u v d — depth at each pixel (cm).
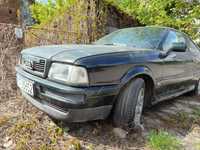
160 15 909
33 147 220
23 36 495
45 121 273
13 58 435
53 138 238
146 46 314
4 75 398
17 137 238
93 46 281
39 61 238
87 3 655
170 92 348
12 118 279
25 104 321
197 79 460
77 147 224
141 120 298
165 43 328
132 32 362
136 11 917
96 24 664
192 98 466
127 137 252
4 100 338
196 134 281
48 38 615
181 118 327
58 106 220
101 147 231
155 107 376
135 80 258
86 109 212
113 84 229
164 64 301
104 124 271
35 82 235
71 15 702
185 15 931
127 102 249
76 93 205
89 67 212
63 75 216
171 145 239
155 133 258
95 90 212
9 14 1425
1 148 221
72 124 269
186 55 379
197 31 875
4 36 454
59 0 1128
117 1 983
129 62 246
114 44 335
